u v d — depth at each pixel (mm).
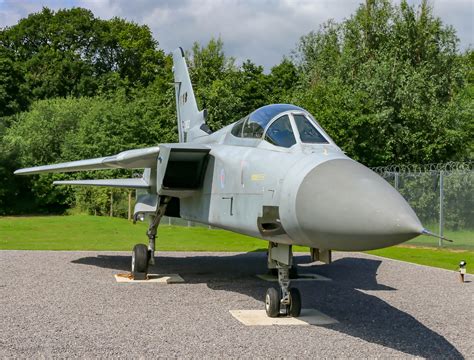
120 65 61281
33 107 44938
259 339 6160
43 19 60219
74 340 5930
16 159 36438
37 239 17969
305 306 8180
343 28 34281
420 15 31906
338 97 26375
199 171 9422
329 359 5453
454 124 28969
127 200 30500
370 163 26391
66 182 12781
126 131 36031
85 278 10305
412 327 6941
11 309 7473
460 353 5781
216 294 9047
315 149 6754
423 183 20656
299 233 5828
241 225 7441
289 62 50375
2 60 49531
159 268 12109
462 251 16062
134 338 6066
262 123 7855
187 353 5539
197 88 41344
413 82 27562
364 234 5184
